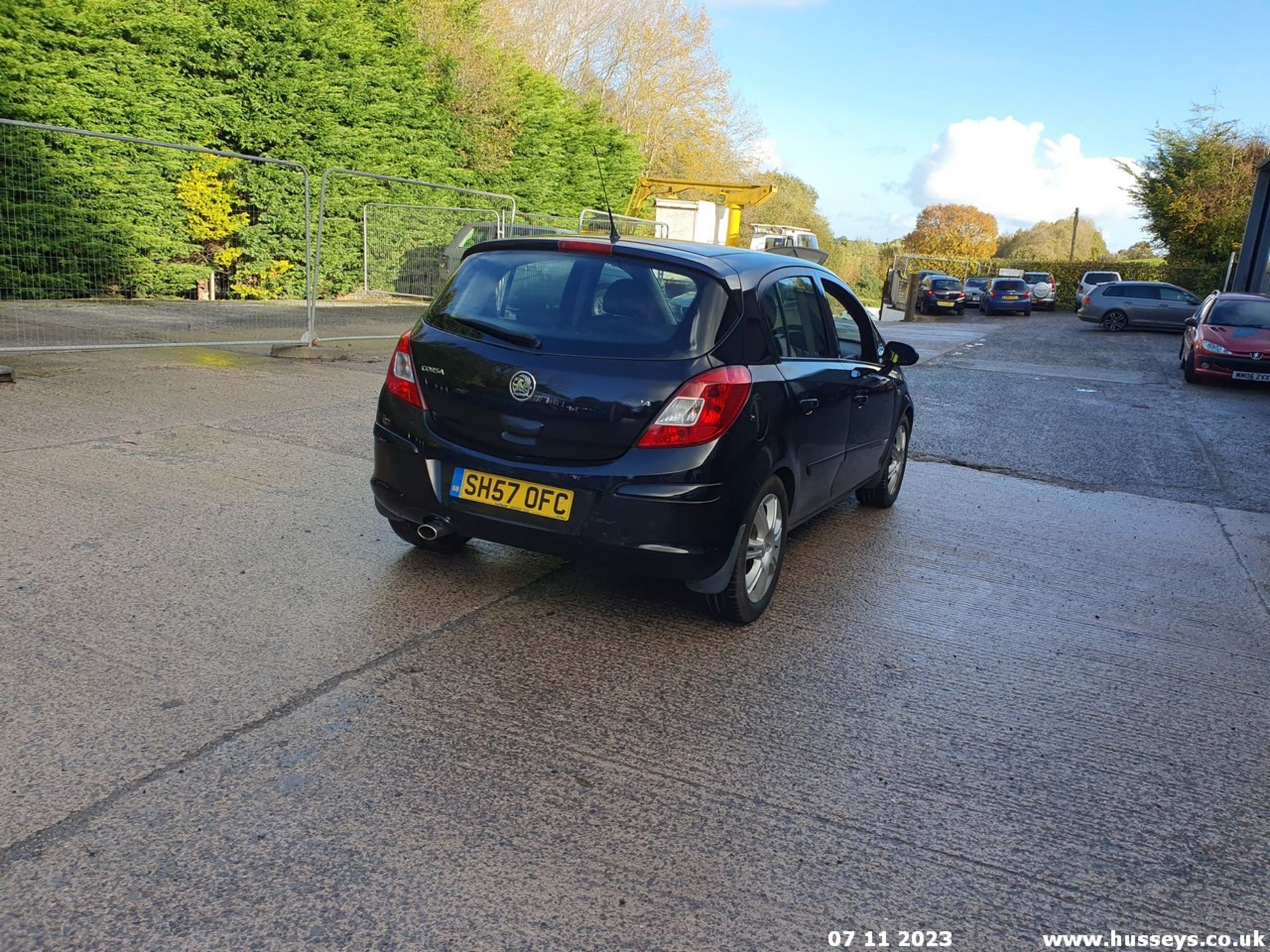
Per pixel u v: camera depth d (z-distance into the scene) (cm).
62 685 307
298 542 457
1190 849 272
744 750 306
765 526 412
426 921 219
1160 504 692
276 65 1565
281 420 705
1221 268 3738
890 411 579
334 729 296
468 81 2062
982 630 428
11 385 743
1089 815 285
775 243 2956
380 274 1667
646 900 232
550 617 399
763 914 231
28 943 203
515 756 290
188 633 352
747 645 388
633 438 360
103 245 1312
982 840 268
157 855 233
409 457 396
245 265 1585
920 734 326
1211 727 349
